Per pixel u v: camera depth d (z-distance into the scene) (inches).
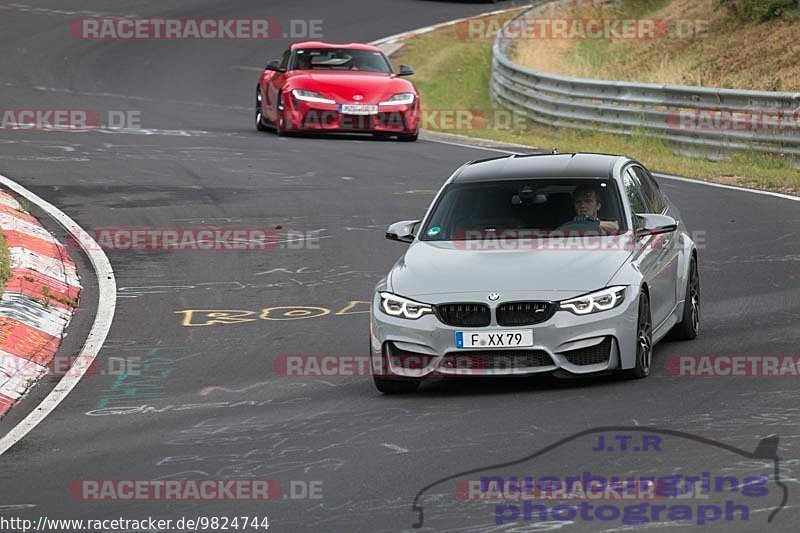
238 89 4512.8
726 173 2810.0
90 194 2481.5
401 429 1123.3
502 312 1237.7
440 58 5310.0
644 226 1353.3
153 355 1486.2
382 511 890.7
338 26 5905.5
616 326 1234.6
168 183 2625.5
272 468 1023.6
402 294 1273.4
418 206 2386.8
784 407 1110.4
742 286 1700.3
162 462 1062.4
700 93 3107.8
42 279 1771.7
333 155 3061.0
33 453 1115.9
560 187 1409.9
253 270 1925.4
